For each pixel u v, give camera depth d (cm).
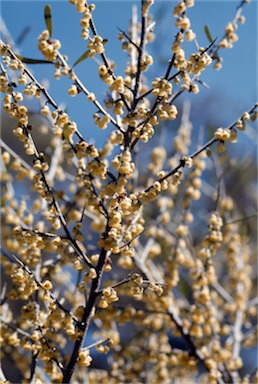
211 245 81
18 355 88
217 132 70
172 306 88
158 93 67
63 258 79
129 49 79
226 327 95
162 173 69
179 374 99
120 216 67
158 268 96
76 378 91
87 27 67
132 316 86
